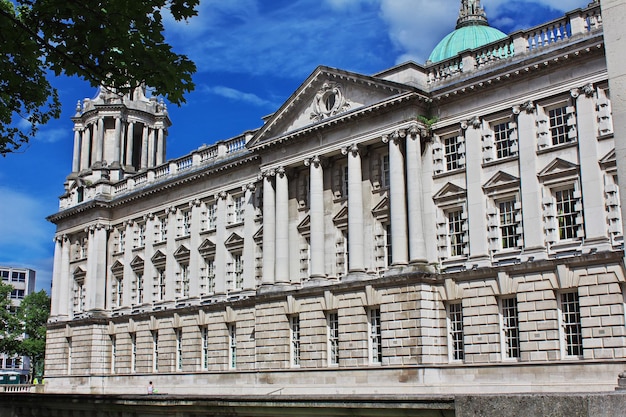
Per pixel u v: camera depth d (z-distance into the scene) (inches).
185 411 543.8
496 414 375.6
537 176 1496.1
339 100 1831.9
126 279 2632.9
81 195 2920.8
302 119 1927.9
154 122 3218.5
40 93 843.4
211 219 2346.2
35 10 650.2
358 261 1740.9
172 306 2393.0
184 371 2279.8
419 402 409.1
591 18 1466.5
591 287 1374.3
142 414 574.6
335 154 1851.6
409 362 1578.5
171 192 2486.5
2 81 808.9
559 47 1475.1
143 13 665.0
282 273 1924.2
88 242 2787.9
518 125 1541.6
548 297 1433.3
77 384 2677.2
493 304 1520.7
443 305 1615.4
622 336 1323.8
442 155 1679.4
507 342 1507.1
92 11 643.5
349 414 441.1
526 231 1492.4
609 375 1318.9
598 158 1409.9
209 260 2329.0
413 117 1670.8
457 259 1611.7
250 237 2153.1
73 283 2898.6
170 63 682.8
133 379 2471.7
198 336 2267.5
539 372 1413.6
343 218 1833.2
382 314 1649.9
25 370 5644.7
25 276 6210.6
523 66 1524.4
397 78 1734.7
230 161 2228.1
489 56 1633.9
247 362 2065.7
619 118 531.5
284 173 1967.3
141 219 2628.0
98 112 3110.2
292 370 1829.5
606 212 1387.8
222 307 2180.1
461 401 387.5
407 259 1654.8
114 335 2657.5
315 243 1844.2
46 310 3905.0
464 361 1549.0
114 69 679.7
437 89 1672.0
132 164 3149.6
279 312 1904.5
